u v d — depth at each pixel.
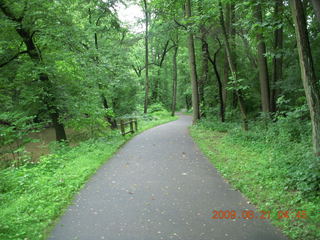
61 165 8.09
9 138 9.65
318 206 4.68
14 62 12.25
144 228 4.40
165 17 17.92
